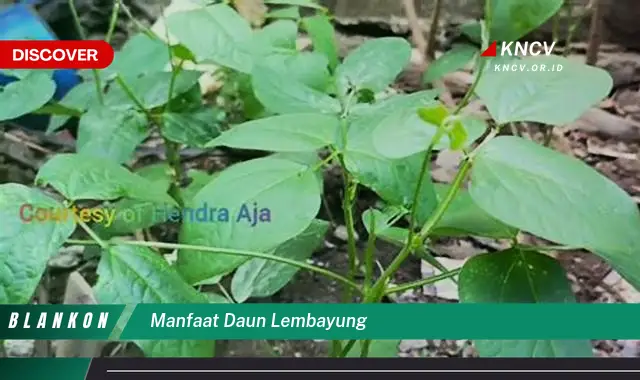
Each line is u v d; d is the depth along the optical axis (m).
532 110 0.47
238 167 0.50
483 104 0.54
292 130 0.50
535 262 0.53
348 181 0.56
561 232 0.42
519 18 0.50
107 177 0.49
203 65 0.70
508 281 0.52
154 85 0.66
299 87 0.57
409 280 0.64
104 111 0.63
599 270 0.62
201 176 0.65
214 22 0.60
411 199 0.51
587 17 0.62
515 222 0.42
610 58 0.63
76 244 0.54
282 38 0.64
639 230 0.42
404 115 0.47
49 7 0.63
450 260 0.64
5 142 0.65
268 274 0.63
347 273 0.65
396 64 0.60
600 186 0.44
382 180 0.50
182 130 0.65
